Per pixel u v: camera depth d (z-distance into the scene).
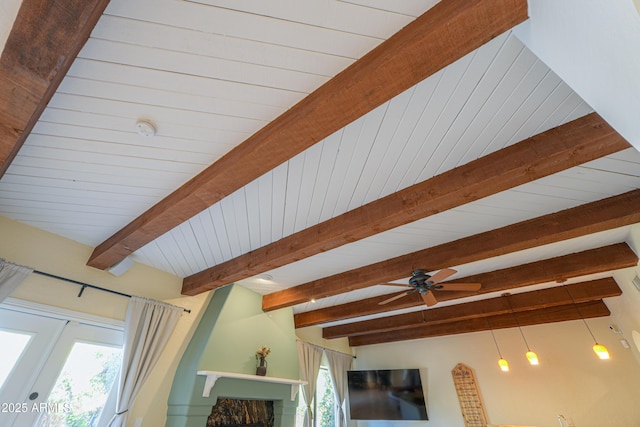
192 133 1.75
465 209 2.55
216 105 1.59
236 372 3.63
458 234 2.95
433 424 5.38
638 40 0.61
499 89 1.56
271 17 1.21
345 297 4.56
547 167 1.81
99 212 2.49
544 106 1.67
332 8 1.19
